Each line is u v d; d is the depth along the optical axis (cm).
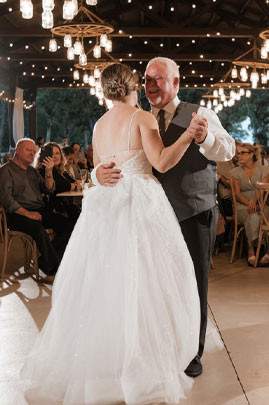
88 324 356
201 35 1695
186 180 402
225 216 875
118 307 355
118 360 354
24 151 728
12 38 1866
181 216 402
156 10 1950
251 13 1880
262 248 809
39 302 593
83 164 1403
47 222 777
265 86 2202
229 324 522
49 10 726
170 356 359
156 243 366
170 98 403
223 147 382
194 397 374
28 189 733
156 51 2158
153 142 367
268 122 3853
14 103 2117
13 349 458
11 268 752
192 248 404
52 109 3822
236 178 798
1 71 2114
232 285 666
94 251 363
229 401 369
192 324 371
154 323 357
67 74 2348
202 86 2608
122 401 358
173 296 364
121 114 381
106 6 1861
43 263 694
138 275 357
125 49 2225
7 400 370
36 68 2306
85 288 360
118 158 378
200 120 356
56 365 369
